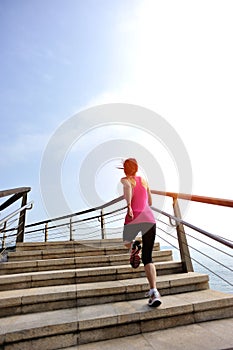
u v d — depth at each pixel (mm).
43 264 2545
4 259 2805
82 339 1425
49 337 1397
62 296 1820
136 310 1609
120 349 1298
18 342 1355
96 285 2064
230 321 1629
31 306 1747
